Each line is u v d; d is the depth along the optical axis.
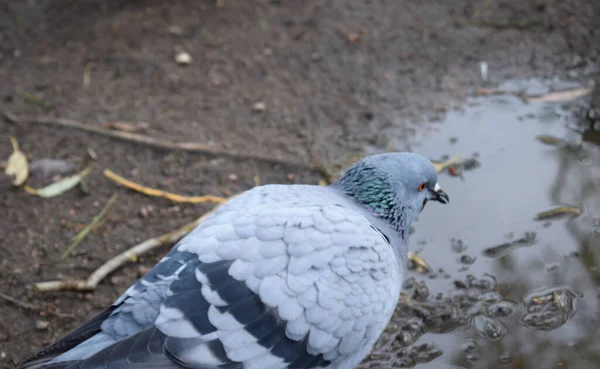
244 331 0.69
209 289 0.69
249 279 0.69
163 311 0.68
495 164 0.97
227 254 0.70
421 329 0.83
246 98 1.04
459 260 0.89
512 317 0.84
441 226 0.92
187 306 0.68
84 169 0.96
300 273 0.70
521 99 1.04
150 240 0.89
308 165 0.96
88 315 0.84
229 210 0.73
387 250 0.74
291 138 1.00
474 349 0.82
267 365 0.69
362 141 0.99
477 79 1.06
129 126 1.00
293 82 1.06
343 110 1.03
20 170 0.94
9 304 0.85
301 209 0.72
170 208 0.93
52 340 0.82
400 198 0.79
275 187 0.76
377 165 0.78
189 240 0.71
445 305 0.85
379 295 0.72
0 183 0.95
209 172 0.96
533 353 0.81
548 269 0.87
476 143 0.99
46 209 0.92
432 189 0.81
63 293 0.85
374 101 1.04
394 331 0.83
